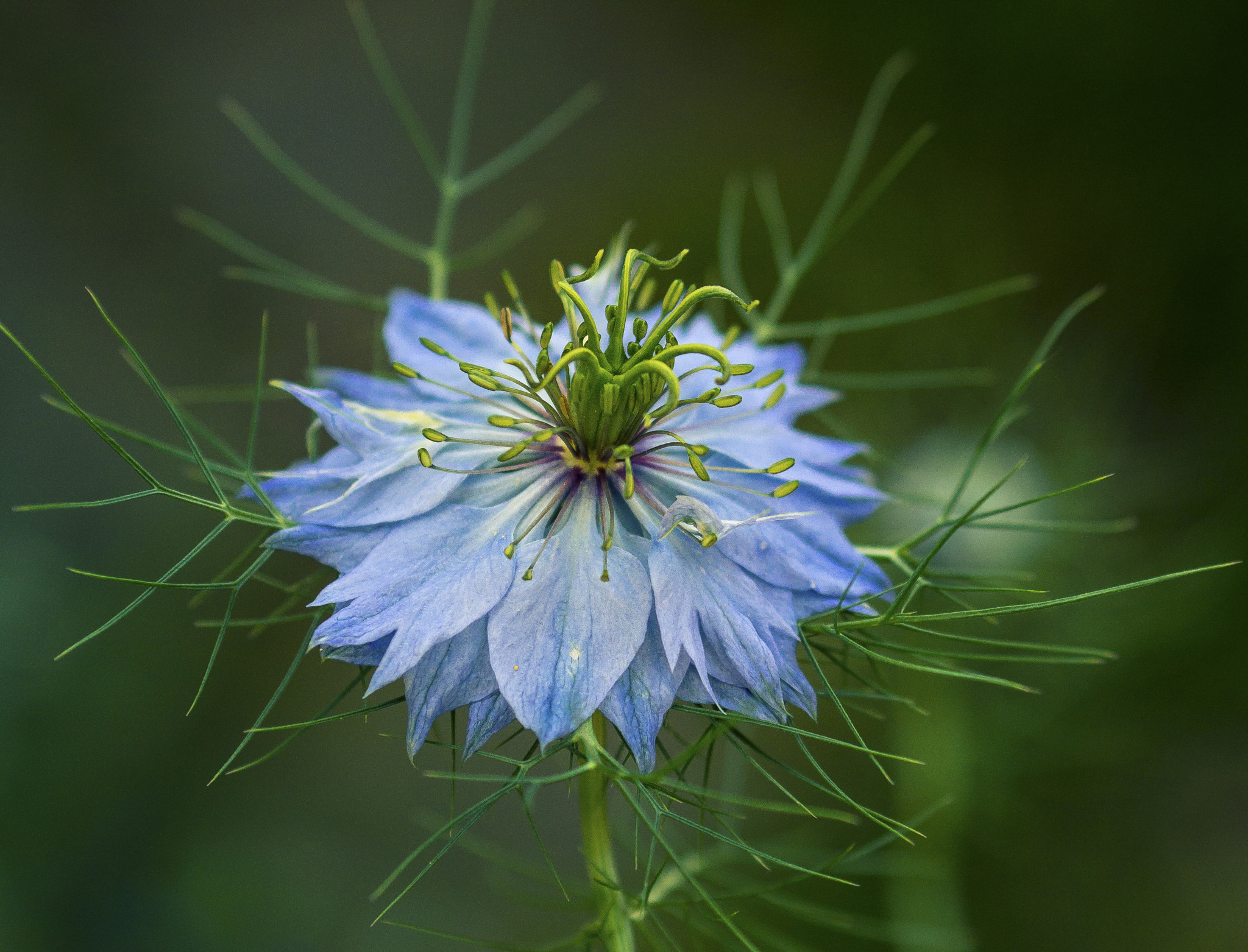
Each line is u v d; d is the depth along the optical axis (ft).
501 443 0.77
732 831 0.75
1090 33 1.46
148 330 1.38
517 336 0.81
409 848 1.15
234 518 0.75
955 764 0.97
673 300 0.77
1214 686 1.10
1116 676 1.04
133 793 1.09
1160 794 1.16
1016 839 1.09
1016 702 1.01
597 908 0.80
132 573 1.20
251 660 1.22
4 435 1.24
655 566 0.74
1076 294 1.45
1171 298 1.42
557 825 1.17
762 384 0.77
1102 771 1.12
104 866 1.05
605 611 0.74
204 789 1.13
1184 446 1.22
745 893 0.80
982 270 1.43
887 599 0.78
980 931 1.13
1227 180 1.41
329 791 1.17
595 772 0.79
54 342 1.32
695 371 0.76
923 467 1.01
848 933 1.08
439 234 0.89
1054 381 1.11
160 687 1.15
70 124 1.46
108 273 1.40
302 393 0.76
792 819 1.13
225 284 1.44
